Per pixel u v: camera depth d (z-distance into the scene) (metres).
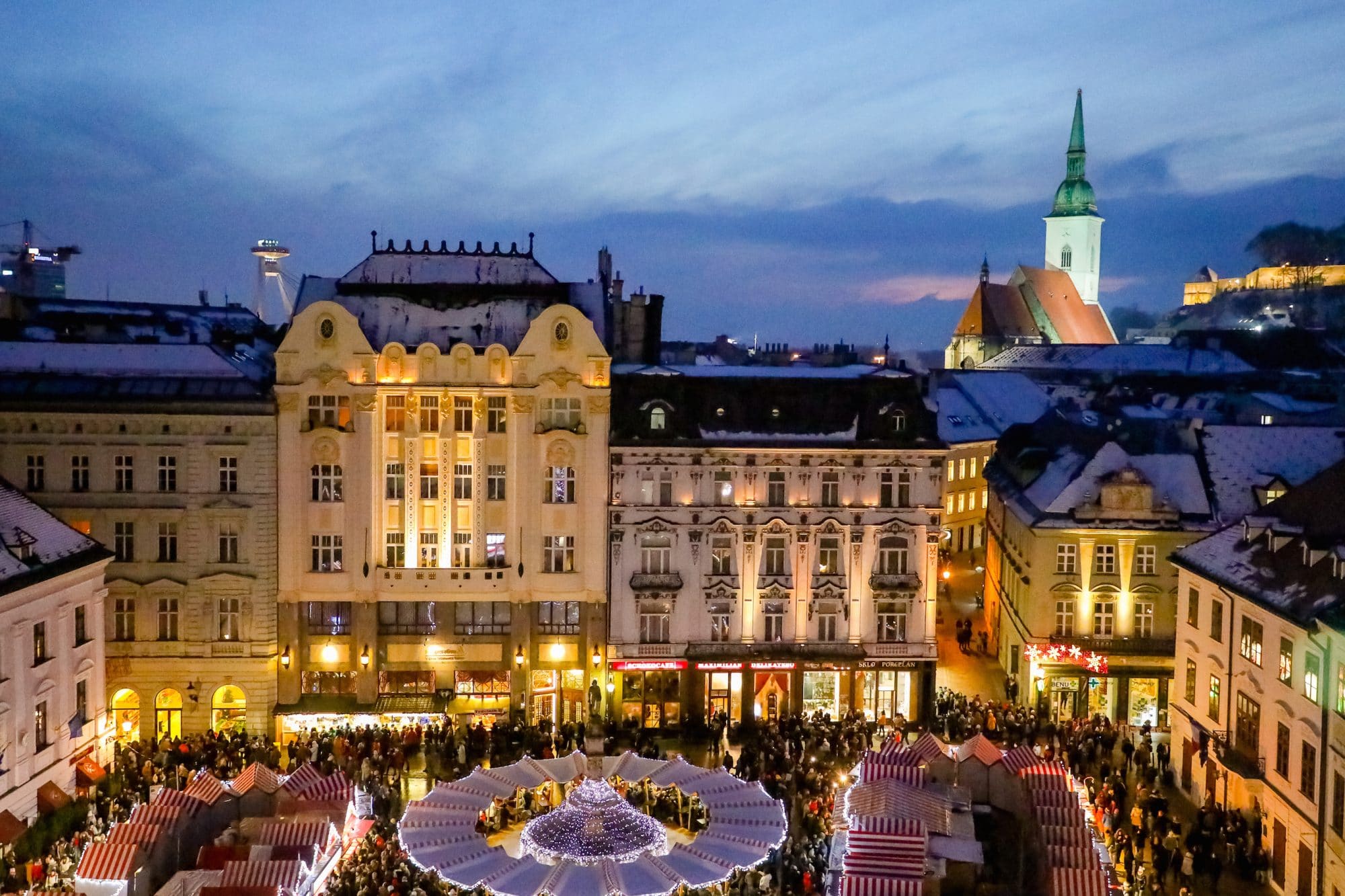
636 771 49.78
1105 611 71.50
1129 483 70.88
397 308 70.25
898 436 69.69
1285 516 58.59
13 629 52.84
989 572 91.81
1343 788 45.12
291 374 66.12
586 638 68.75
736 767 61.16
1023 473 81.56
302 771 50.00
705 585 69.50
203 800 46.81
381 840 50.22
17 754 53.12
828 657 69.00
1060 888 39.22
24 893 43.56
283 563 66.81
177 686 66.62
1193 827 52.91
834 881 43.75
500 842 50.78
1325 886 46.25
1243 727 55.62
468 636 68.50
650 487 69.06
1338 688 45.84
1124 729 69.69
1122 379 149.38
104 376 66.62
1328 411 117.88
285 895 40.19
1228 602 57.44
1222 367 166.38
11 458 65.31
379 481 67.56
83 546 60.22
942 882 42.91
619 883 40.56
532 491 67.88
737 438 69.06
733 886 47.34
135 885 42.00
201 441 65.81
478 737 63.25
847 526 69.56
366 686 67.44
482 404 67.69
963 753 51.09
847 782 52.91
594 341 67.56
